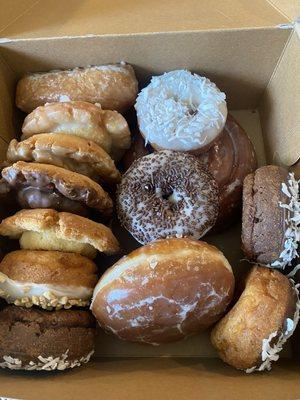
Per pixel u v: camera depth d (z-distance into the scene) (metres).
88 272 0.28
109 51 0.32
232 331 0.27
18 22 0.31
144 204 0.30
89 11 0.31
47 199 0.28
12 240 0.31
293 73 0.31
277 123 0.34
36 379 0.26
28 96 0.33
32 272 0.26
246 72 0.34
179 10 0.31
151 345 0.30
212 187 0.30
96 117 0.30
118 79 0.32
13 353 0.26
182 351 0.31
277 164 0.33
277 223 0.28
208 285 0.26
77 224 0.26
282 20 0.30
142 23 0.31
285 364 0.30
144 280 0.26
